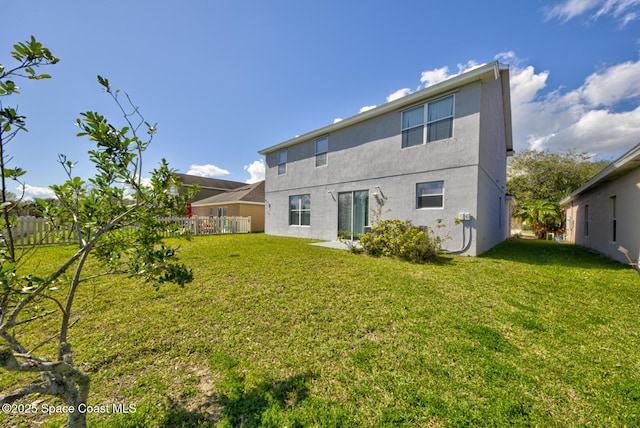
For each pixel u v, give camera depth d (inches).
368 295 159.8
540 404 74.4
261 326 120.7
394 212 356.8
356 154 403.9
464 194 296.5
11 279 49.9
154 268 76.1
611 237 299.9
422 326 120.3
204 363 93.7
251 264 239.8
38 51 58.2
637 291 169.5
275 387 81.4
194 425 67.8
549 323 123.8
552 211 623.2
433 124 322.3
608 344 105.6
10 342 51.8
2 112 54.4
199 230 570.3
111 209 76.5
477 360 94.5
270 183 565.0
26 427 67.7
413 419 69.6
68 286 170.7
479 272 215.6
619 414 71.3
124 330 116.0
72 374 55.1
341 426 67.3
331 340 108.5
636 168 244.7
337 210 430.3
